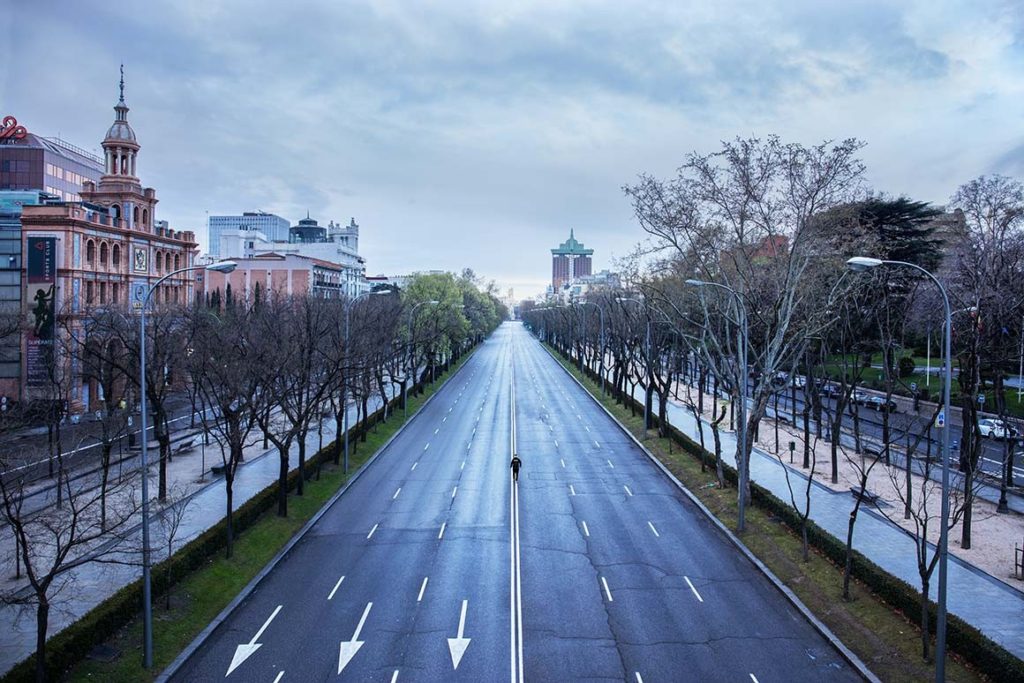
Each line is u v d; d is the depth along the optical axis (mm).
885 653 23125
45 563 30500
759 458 52719
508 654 23094
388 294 100438
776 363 40562
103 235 71688
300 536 35594
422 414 77125
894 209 60469
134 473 32594
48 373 51000
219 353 39281
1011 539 33906
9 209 72750
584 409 81438
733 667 22375
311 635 24625
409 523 37781
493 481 47094
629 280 69938
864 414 70438
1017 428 45875
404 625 25328
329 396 46312
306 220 193125
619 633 24688
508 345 196000
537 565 31328
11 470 35406
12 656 22562
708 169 40656
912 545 33062
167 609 25828
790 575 29906
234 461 32375
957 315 44844
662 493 44250
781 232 41781
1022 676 19812
